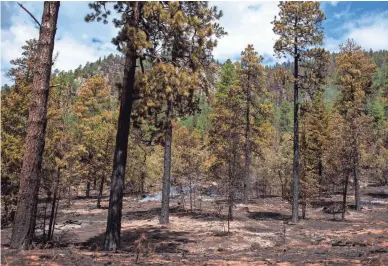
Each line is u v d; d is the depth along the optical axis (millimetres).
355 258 7336
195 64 11398
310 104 20469
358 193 26484
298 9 19375
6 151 14883
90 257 6918
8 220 15305
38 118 7680
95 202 34000
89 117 37906
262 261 7414
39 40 7902
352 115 22188
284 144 35438
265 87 30250
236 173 18375
